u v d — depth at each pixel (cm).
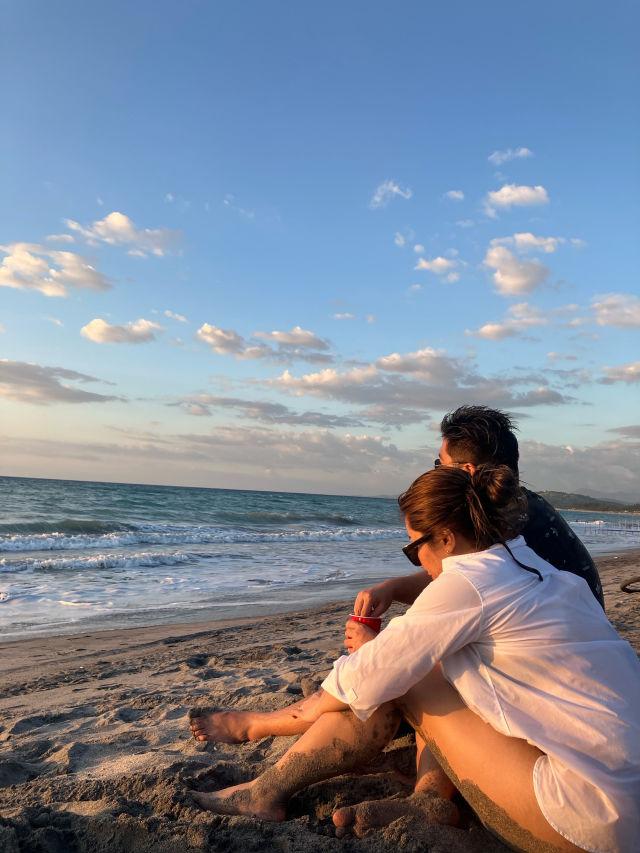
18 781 270
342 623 796
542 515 229
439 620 181
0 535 1762
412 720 200
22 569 1177
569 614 182
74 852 200
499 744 178
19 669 568
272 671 502
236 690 417
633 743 166
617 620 650
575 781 163
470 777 183
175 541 1869
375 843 194
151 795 228
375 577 1295
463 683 182
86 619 815
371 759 218
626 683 176
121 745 317
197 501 4425
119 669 558
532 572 188
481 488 196
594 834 159
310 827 208
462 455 229
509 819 175
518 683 177
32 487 4488
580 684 174
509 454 229
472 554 192
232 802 217
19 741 337
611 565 1700
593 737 166
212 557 1492
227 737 260
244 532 2400
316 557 1616
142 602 938
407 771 240
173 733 330
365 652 192
